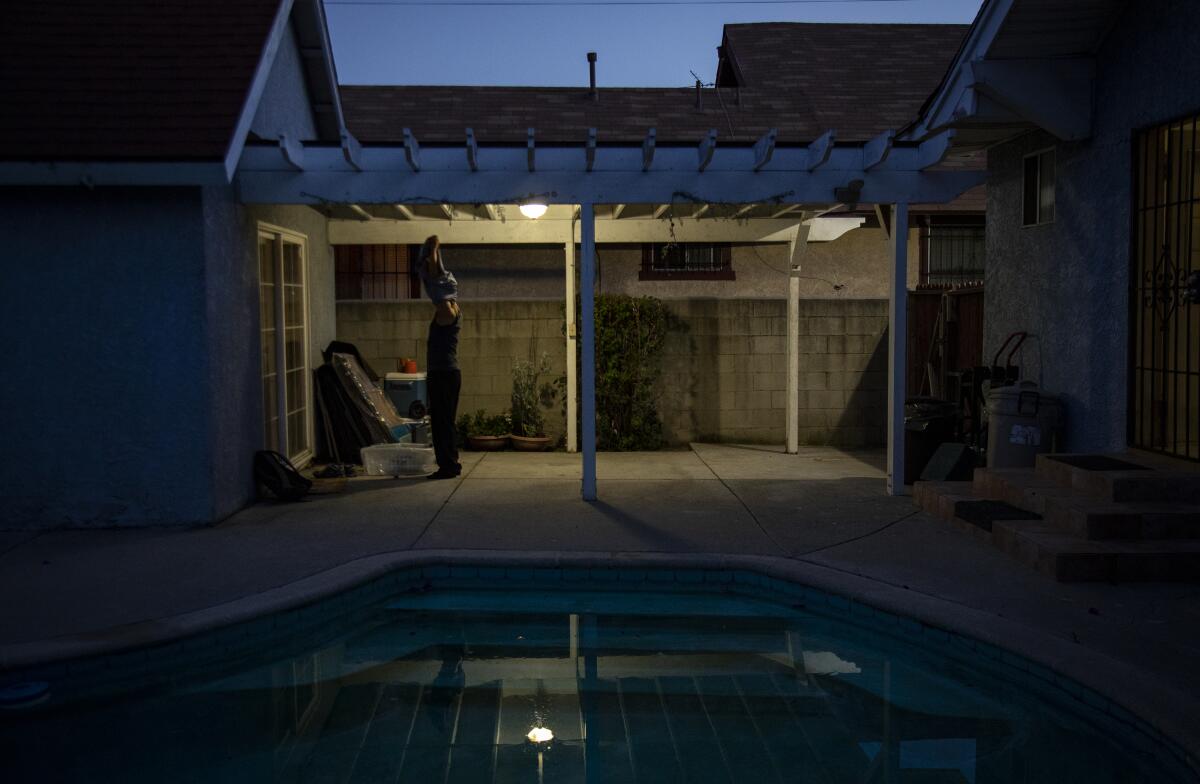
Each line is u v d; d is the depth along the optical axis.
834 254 12.88
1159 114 6.55
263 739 4.40
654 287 12.89
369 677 5.15
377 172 7.84
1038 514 6.80
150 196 7.12
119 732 4.45
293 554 6.55
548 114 13.55
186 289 7.19
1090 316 7.43
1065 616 5.27
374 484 9.15
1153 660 4.63
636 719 4.64
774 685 5.04
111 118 6.83
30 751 4.24
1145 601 5.53
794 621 5.98
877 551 6.65
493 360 11.81
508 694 4.94
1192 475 6.37
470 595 6.43
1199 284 6.23
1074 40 7.19
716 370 11.91
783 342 11.91
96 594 5.67
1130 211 6.95
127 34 7.53
